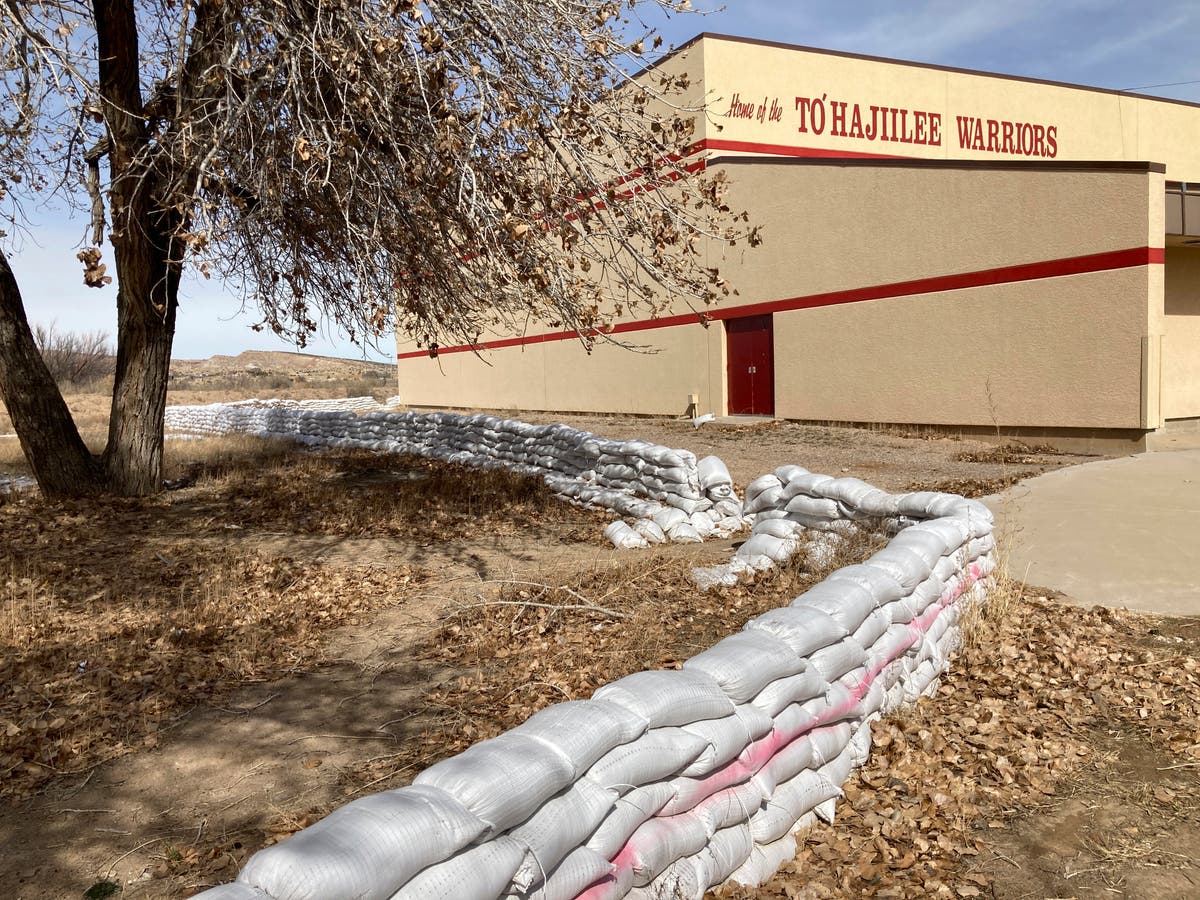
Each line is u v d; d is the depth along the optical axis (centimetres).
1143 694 418
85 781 381
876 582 393
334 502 1079
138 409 1116
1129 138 2467
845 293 1647
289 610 635
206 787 373
